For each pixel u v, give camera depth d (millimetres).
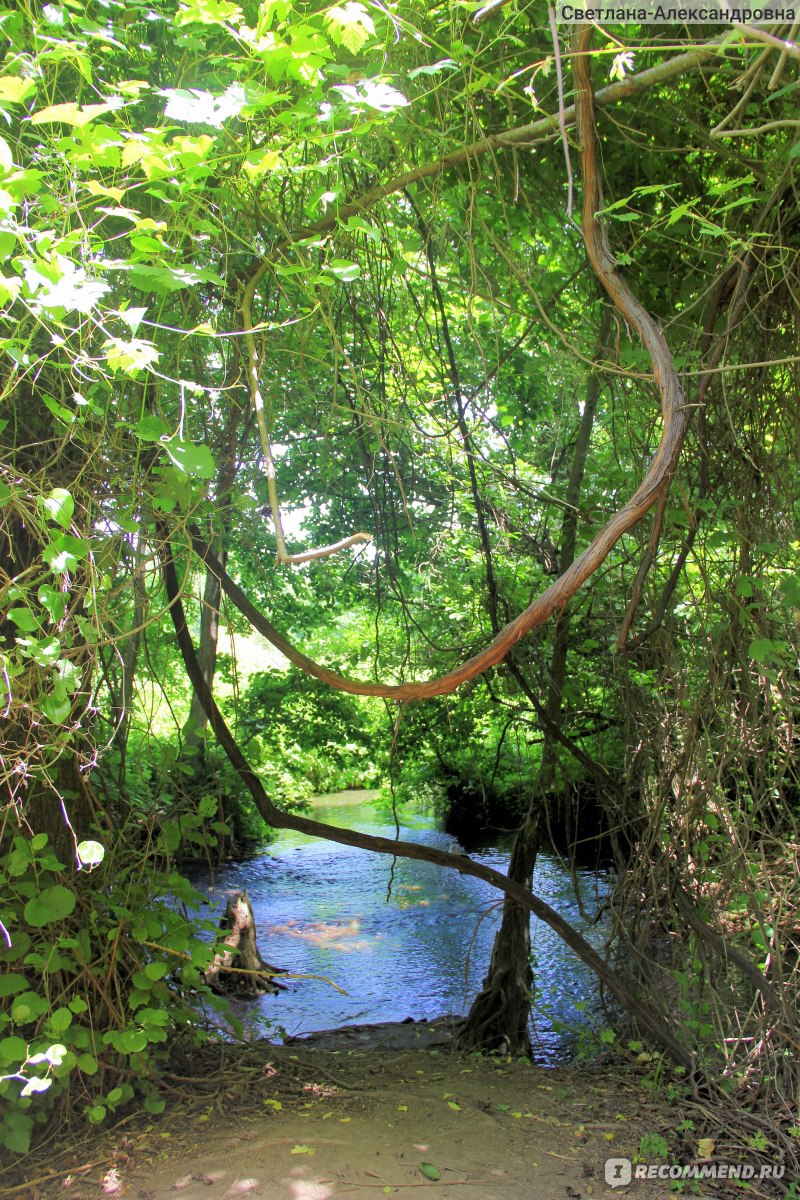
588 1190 3125
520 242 4941
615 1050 4633
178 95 2447
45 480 3023
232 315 3850
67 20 2848
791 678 4145
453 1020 6410
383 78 2973
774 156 3777
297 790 16234
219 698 14438
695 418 4207
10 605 3195
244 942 7805
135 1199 2986
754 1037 3887
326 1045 5672
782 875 4102
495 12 3568
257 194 3504
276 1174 3141
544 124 3480
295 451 6234
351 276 3045
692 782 4348
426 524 6656
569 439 6035
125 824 3902
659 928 4730
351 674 14367
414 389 4898
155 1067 3783
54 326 2898
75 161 2436
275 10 2617
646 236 4398
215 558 4078
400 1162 3270
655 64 3982
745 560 4078
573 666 5680
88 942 3525
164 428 2412
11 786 3371
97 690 3410
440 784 12984
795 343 3996
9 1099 3125
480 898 10602
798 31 2826
